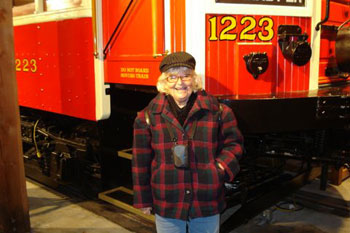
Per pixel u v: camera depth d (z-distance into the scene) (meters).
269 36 2.80
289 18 2.87
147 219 3.49
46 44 3.93
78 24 3.51
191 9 2.62
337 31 3.37
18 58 4.41
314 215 3.64
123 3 3.14
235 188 3.28
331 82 3.50
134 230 3.33
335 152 3.17
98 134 3.76
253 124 2.50
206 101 2.00
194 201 2.01
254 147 3.30
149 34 2.92
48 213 3.78
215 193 2.01
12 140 3.20
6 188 3.21
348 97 2.69
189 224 2.16
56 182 4.48
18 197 3.28
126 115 3.82
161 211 2.04
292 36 2.85
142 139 2.10
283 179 3.84
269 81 2.80
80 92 3.63
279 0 2.82
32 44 4.13
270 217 3.54
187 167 1.96
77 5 3.53
